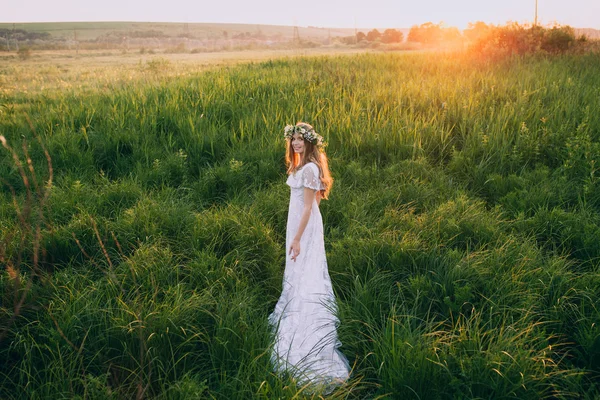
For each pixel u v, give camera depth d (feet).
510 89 32.12
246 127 26.86
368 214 17.92
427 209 18.10
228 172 21.25
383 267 13.83
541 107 28.35
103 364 9.96
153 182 21.36
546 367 9.90
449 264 13.14
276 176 21.98
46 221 15.79
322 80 39.17
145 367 9.96
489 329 10.89
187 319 11.07
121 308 11.01
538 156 22.36
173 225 16.37
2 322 10.98
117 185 19.65
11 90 48.75
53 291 12.23
